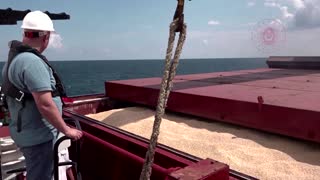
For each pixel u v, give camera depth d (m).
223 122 4.71
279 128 3.77
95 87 55.62
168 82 1.84
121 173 3.36
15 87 2.62
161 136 4.28
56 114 2.58
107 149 3.45
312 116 3.44
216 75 8.48
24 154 2.80
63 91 2.87
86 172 3.99
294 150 3.67
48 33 2.74
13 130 2.80
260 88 5.60
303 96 4.59
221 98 4.41
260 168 3.28
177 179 1.92
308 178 3.04
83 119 4.42
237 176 2.47
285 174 3.14
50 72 2.70
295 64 11.05
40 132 2.71
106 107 6.52
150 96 5.56
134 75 102.75
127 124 4.98
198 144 3.95
